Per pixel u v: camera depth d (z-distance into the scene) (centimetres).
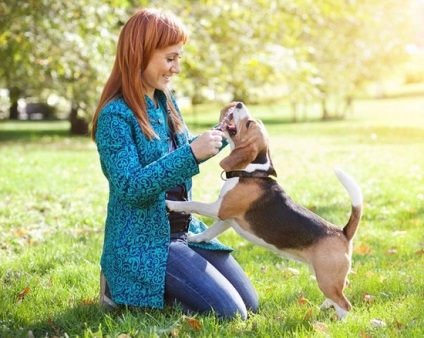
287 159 1371
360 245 580
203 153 357
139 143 377
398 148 1623
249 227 403
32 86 1764
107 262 382
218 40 1310
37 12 1040
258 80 1348
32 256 530
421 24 2044
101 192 857
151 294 371
